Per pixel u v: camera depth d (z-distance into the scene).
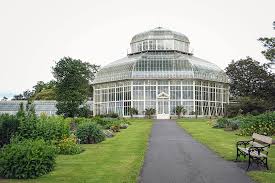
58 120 26.33
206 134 35.72
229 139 30.62
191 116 75.25
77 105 60.31
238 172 16.61
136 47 87.88
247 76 89.31
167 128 44.97
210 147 25.45
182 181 14.84
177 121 61.00
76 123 39.88
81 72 61.06
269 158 20.28
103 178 15.39
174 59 79.62
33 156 15.90
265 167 17.69
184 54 87.44
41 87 123.88
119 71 80.56
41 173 16.03
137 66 78.19
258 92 82.56
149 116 73.50
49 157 17.02
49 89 110.38
